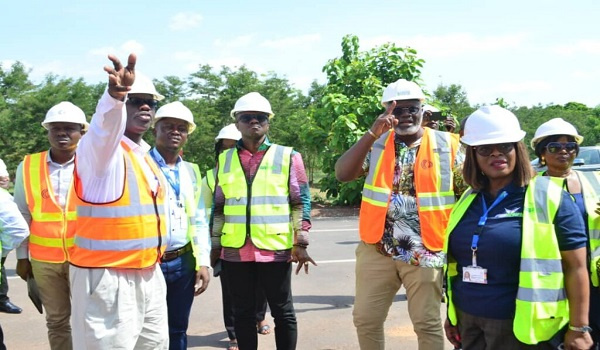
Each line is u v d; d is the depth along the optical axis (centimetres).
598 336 331
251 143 495
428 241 410
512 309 290
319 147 1686
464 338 315
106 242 324
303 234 487
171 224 432
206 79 2783
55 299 466
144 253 335
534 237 284
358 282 441
